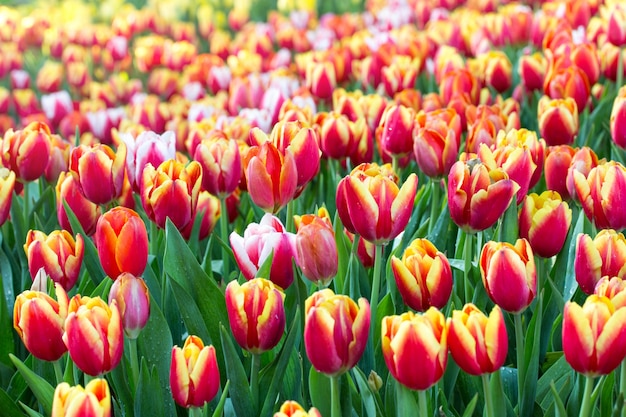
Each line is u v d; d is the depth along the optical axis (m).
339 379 1.60
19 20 5.15
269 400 1.63
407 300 1.59
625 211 1.67
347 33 4.23
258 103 2.66
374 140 2.23
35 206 2.03
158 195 1.72
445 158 1.84
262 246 1.65
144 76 4.64
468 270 1.71
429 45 3.20
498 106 2.12
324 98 2.54
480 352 1.48
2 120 3.28
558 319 1.74
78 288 1.82
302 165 1.77
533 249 1.68
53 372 1.76
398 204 1.62
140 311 1.61
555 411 1.60
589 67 2.29
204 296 1.71
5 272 1.91
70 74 4.02
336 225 1.81
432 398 1.64
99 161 1.79
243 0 5.65
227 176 1.83
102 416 1.45
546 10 3.63
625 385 1.58
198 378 1.54
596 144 2.23
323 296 1.50
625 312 1.47
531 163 1.73
